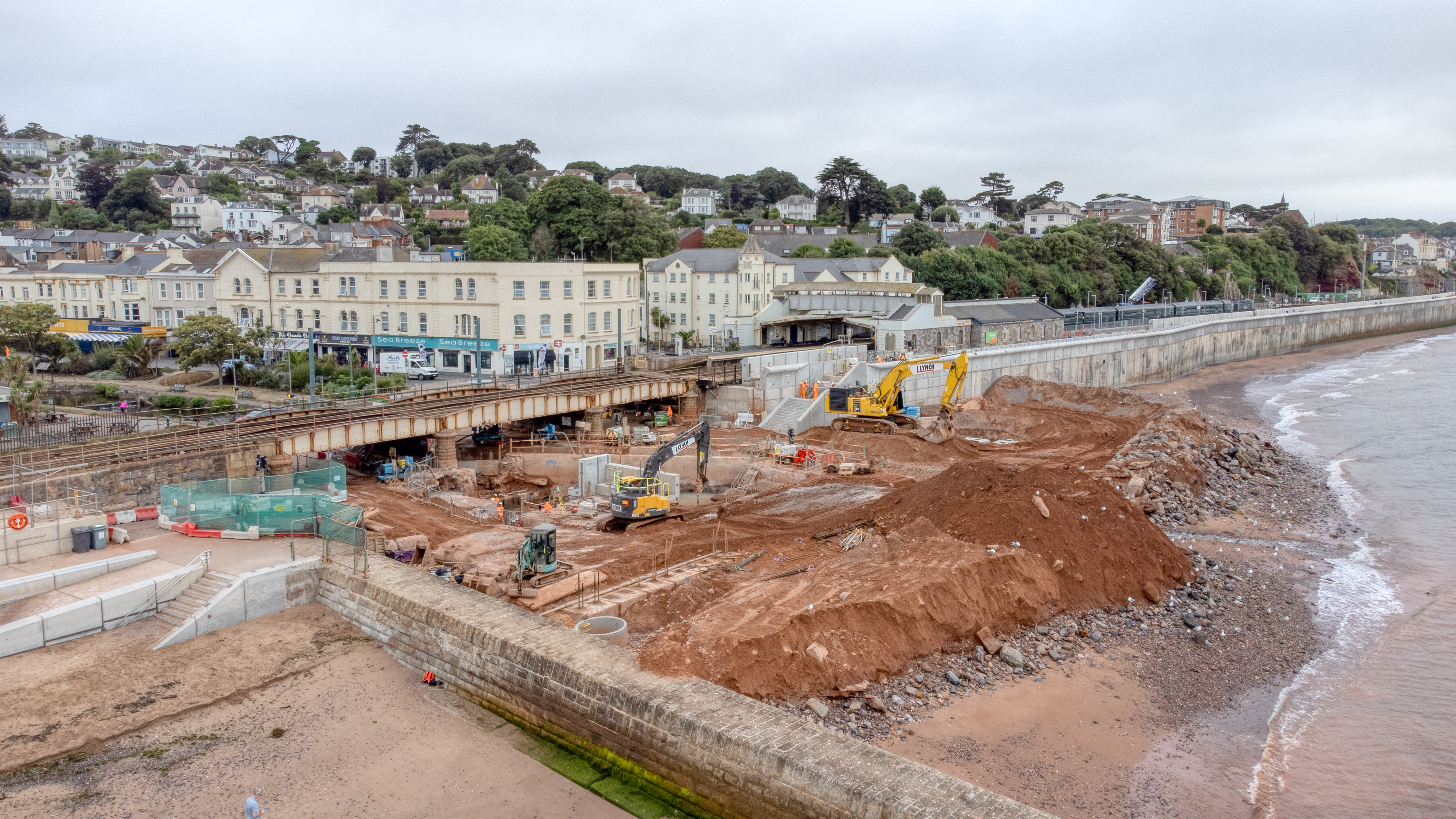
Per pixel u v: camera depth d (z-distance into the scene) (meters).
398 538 34.06
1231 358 122.12
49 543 29.59
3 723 22.33
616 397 59.97
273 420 46.12
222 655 26.48
